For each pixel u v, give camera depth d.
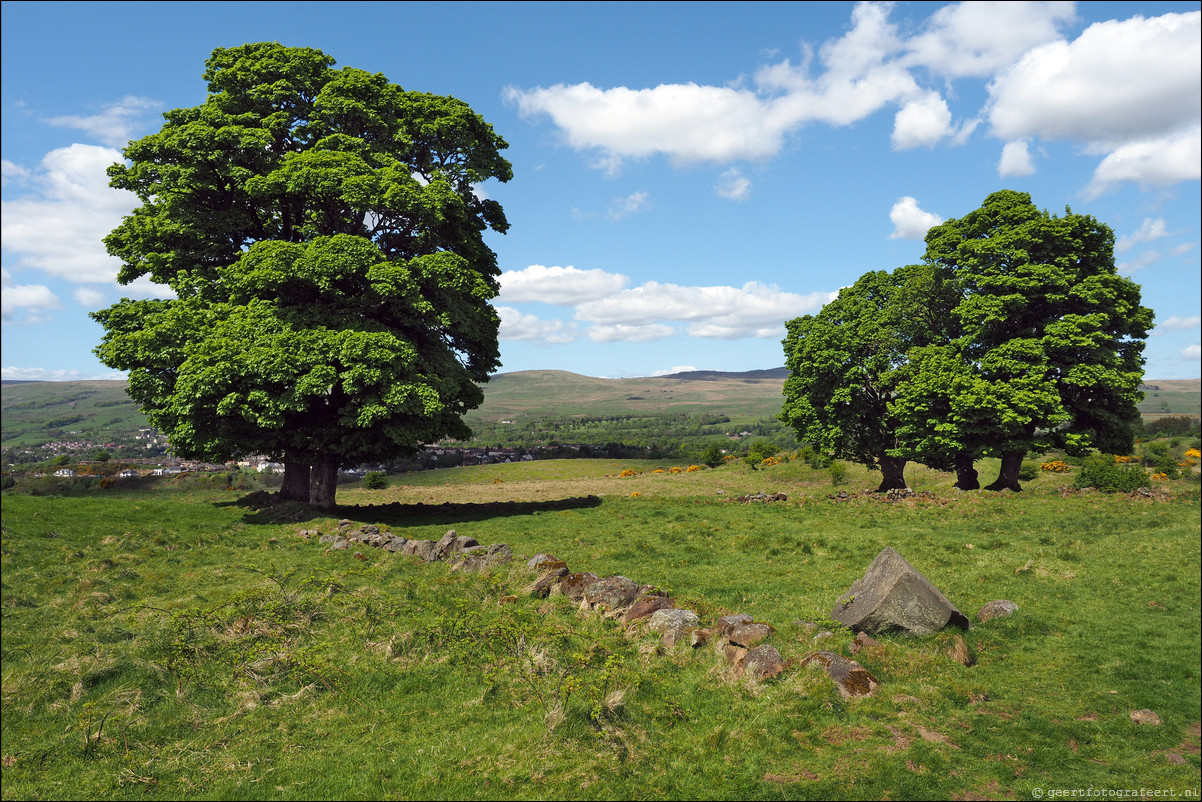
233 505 26.69
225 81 25.19
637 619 10.41
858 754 6.83
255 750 7.21
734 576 14.50
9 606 12.66
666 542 18.89
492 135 28.73
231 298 23.59
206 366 20.86
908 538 18.59
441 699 8.30
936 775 6.48
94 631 11.01
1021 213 32.31
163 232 24.19
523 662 8.98
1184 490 26.86
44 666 9.51
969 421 30.81
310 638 10.38
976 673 9.05
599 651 9.23
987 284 32.03
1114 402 32.00
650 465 67.12
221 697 8.52
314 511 24.12
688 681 8.42
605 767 6.61
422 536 20.25
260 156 24.34
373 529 19.45
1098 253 31.86
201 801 6.38
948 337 35.94
